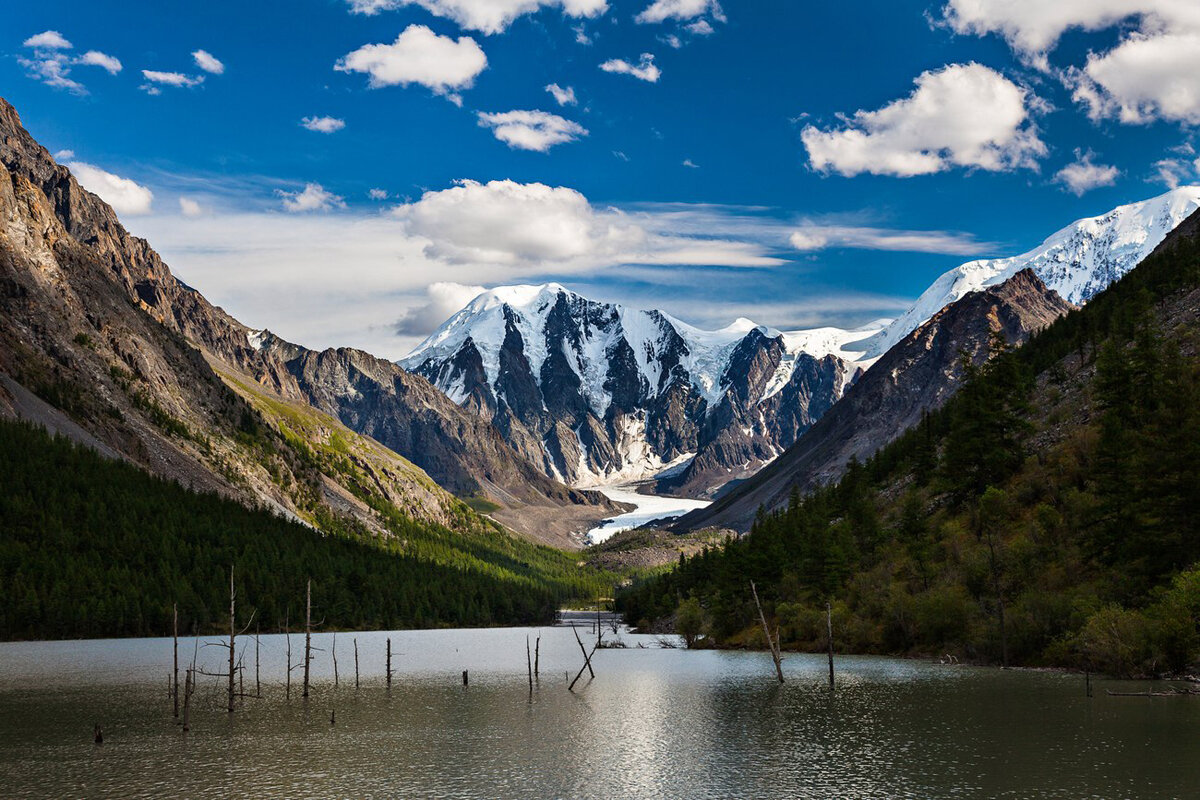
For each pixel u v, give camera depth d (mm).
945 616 131875
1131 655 101562
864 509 176250
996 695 96750
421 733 87438
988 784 64250
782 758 74375
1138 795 60688
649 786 67438
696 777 69375
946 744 76125
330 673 142375
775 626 166750
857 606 154375
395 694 114812
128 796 65938
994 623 123938
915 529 157375
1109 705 88312
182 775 71438
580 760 75375
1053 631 116500
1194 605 96688
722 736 83812
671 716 94812
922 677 114000
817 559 161750
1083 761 68750
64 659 162000
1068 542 127375
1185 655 98812
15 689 120688
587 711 99312
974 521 150375
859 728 84875
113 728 90750
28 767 74250
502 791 66625
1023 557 128500
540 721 93438
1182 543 104438
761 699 104000
